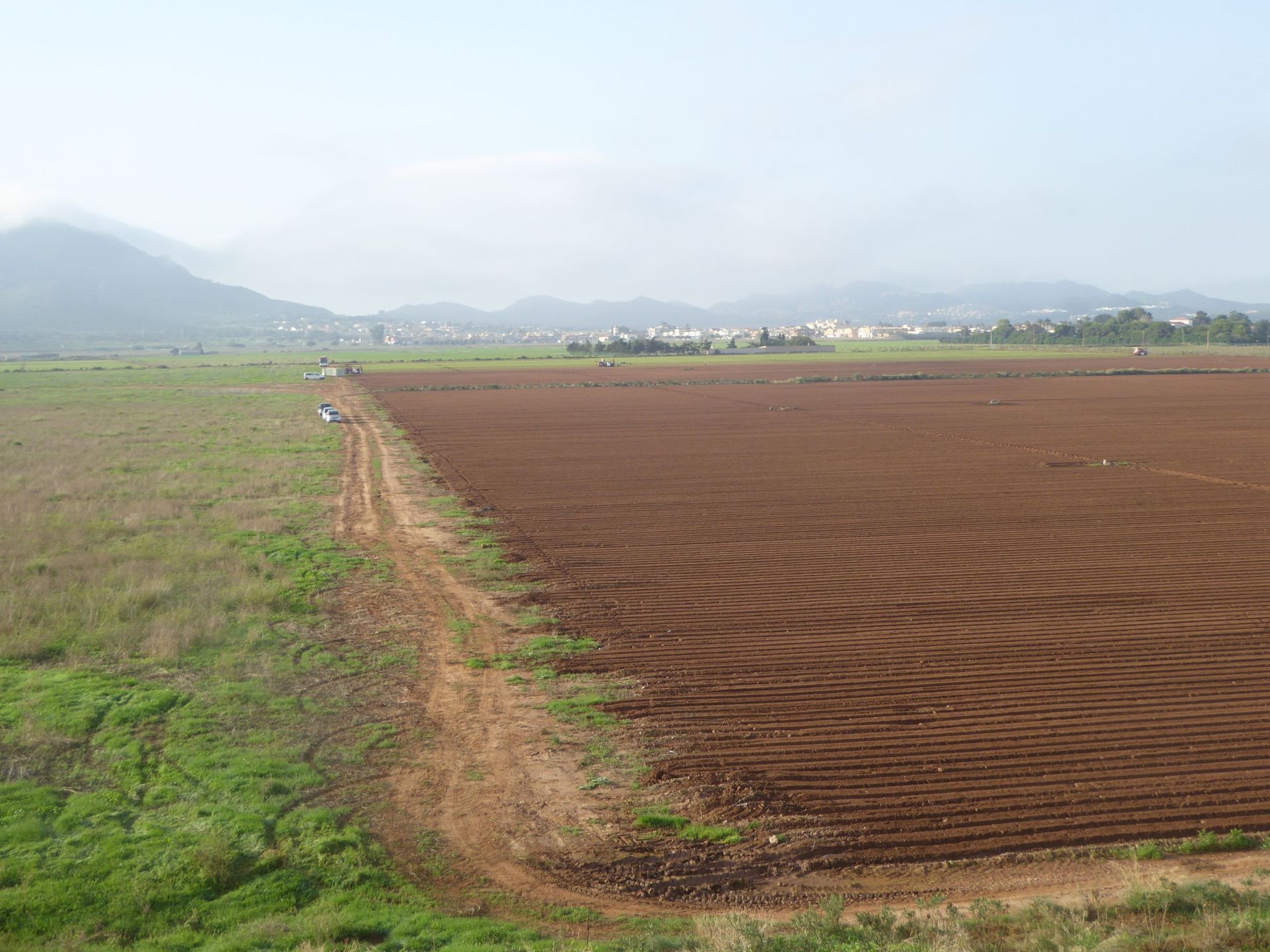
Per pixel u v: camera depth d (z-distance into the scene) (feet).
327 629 72.08
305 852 39.40
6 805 42.24
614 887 38.01
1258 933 30.60
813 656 65.82
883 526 111.14
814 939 31.76
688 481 144.77
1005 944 31.76
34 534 98.22
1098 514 117.29
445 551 99.91
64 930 33.45
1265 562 91.91
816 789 46.21
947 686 59.77
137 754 48.24
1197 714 54.70
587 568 92.27
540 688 60.08
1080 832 41.86
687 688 59.93
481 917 35.40
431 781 47.01
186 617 70.85
